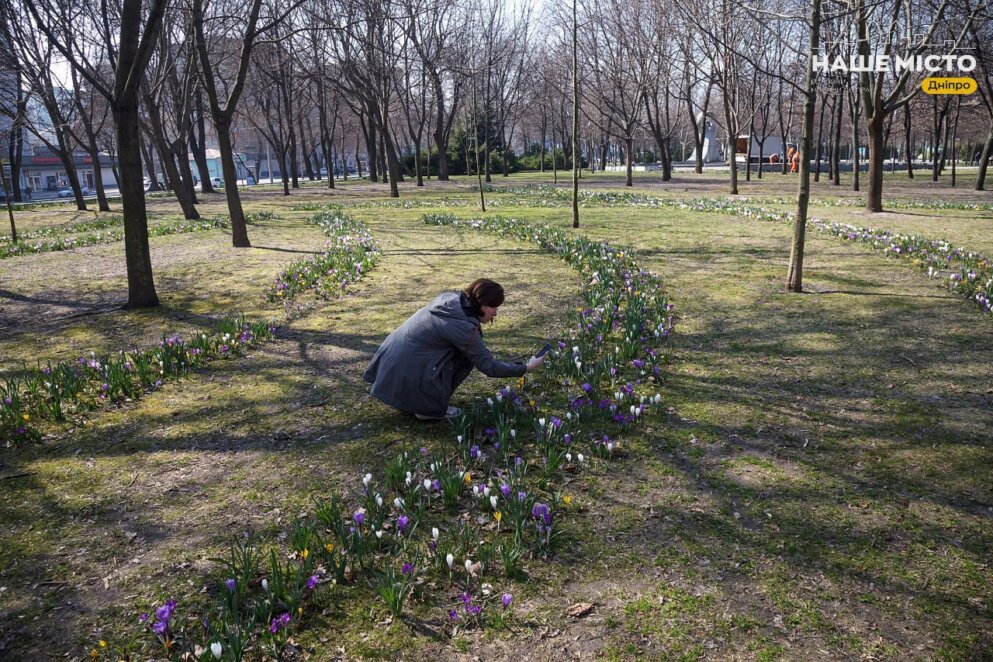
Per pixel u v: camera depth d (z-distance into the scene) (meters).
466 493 3.77
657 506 3.61
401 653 2.60
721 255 11.09
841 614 2.77
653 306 7.39
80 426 4.86
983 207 17.92
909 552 3.17
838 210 18.28
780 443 4.32
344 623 2.76
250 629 2.54
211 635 2.66
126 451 4.45
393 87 33.50
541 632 2.71
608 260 10.15
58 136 26.02
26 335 7.41
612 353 5.79
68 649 2.66
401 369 4.49
